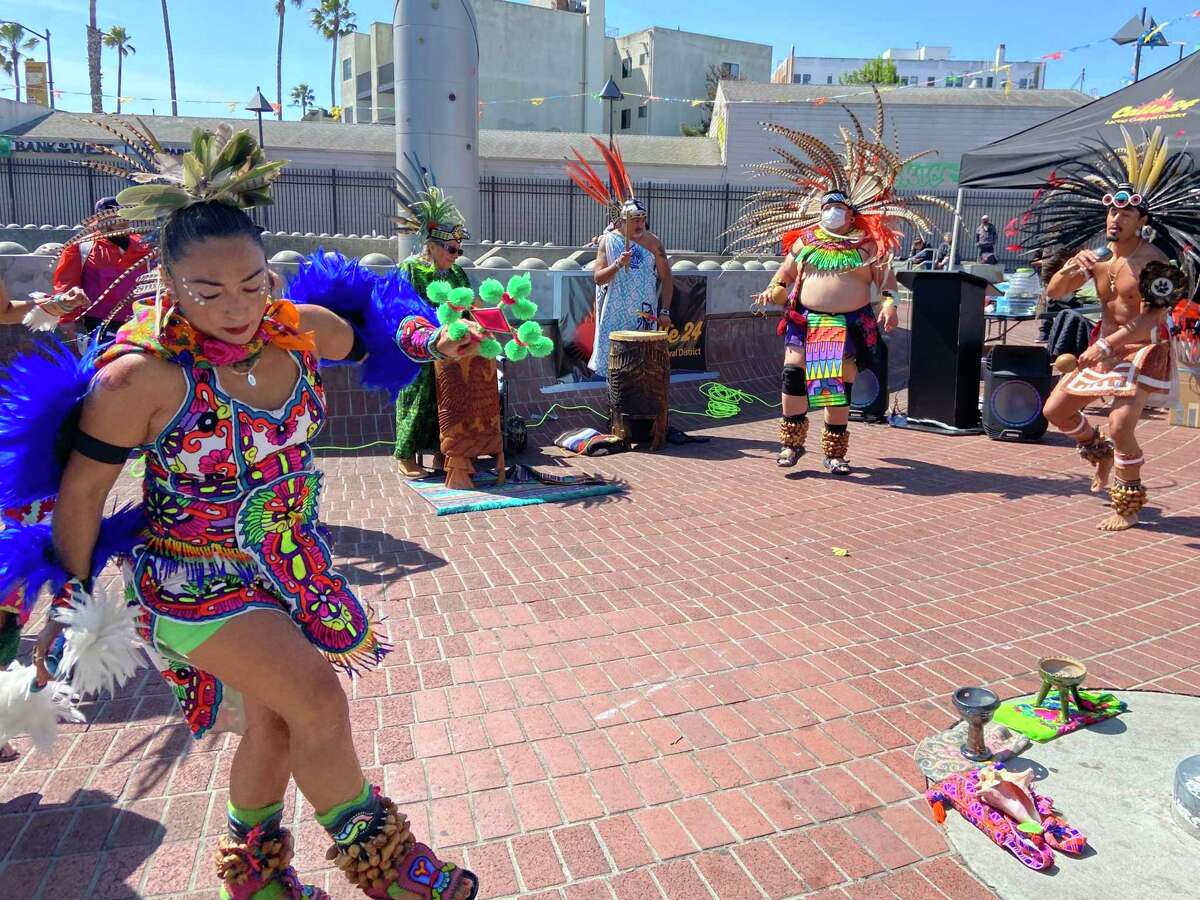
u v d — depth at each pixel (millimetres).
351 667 2305
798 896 2447
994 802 2715
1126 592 4590
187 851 2604
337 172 23469
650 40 53219
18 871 2516
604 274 8180
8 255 7461
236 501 2002
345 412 7945
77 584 1998
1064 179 5898
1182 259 5301
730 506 6188
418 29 11438
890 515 5977
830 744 3176
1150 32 12422
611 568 4941
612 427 8086
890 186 6926
